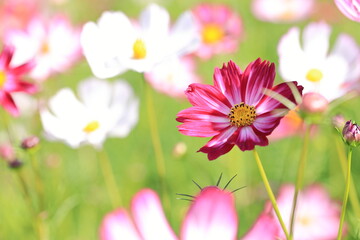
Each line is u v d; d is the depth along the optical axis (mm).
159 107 1567
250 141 835
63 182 1260
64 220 1210
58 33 1391
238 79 867
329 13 1861
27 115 1349
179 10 2223
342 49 1057
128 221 717
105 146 1422
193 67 1478
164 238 730
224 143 846
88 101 1159
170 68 1425
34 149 1063
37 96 1327
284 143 1255
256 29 1905
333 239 1124
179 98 1429
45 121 1122
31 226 1182
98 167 1370
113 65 1063
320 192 1146
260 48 1786
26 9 1773
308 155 1223
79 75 1655
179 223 1140
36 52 1340
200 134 854
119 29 1102
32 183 1195
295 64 1047
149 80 1416
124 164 1383
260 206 1160
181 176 1315
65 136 1125
